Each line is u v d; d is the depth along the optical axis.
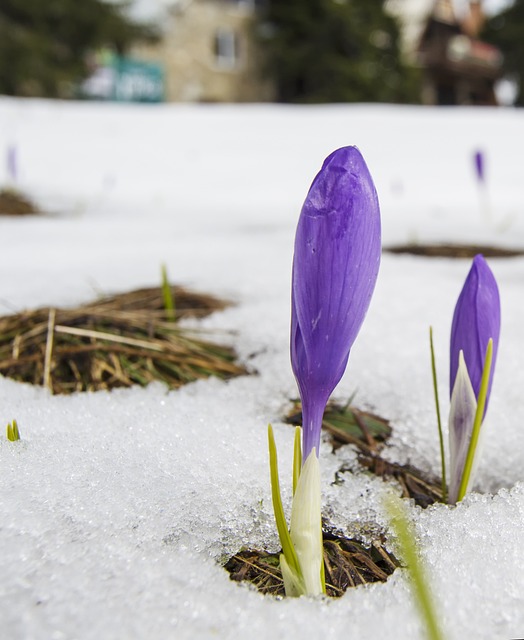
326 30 5.02
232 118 2.02
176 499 0.18
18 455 0.19
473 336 0.18
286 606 0.14
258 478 0.20
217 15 5.07
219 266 0.53
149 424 0.23
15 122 1.86
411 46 6.08
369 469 0.23
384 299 0.41
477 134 1.79
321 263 0.12
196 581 0.15
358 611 0.14
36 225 0.85
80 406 0.25
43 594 0.13
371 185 0.12
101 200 1.14
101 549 0.15
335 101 5.06
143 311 0.37
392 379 0.30
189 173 1.44
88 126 1.86
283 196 1.27
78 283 0.46
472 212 1.05
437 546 0.17
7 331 0.33
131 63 4.67
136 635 0.13
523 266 0.54
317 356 0.13
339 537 0.19
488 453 0.24
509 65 6.57
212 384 0.29
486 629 0.14
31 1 4.20
